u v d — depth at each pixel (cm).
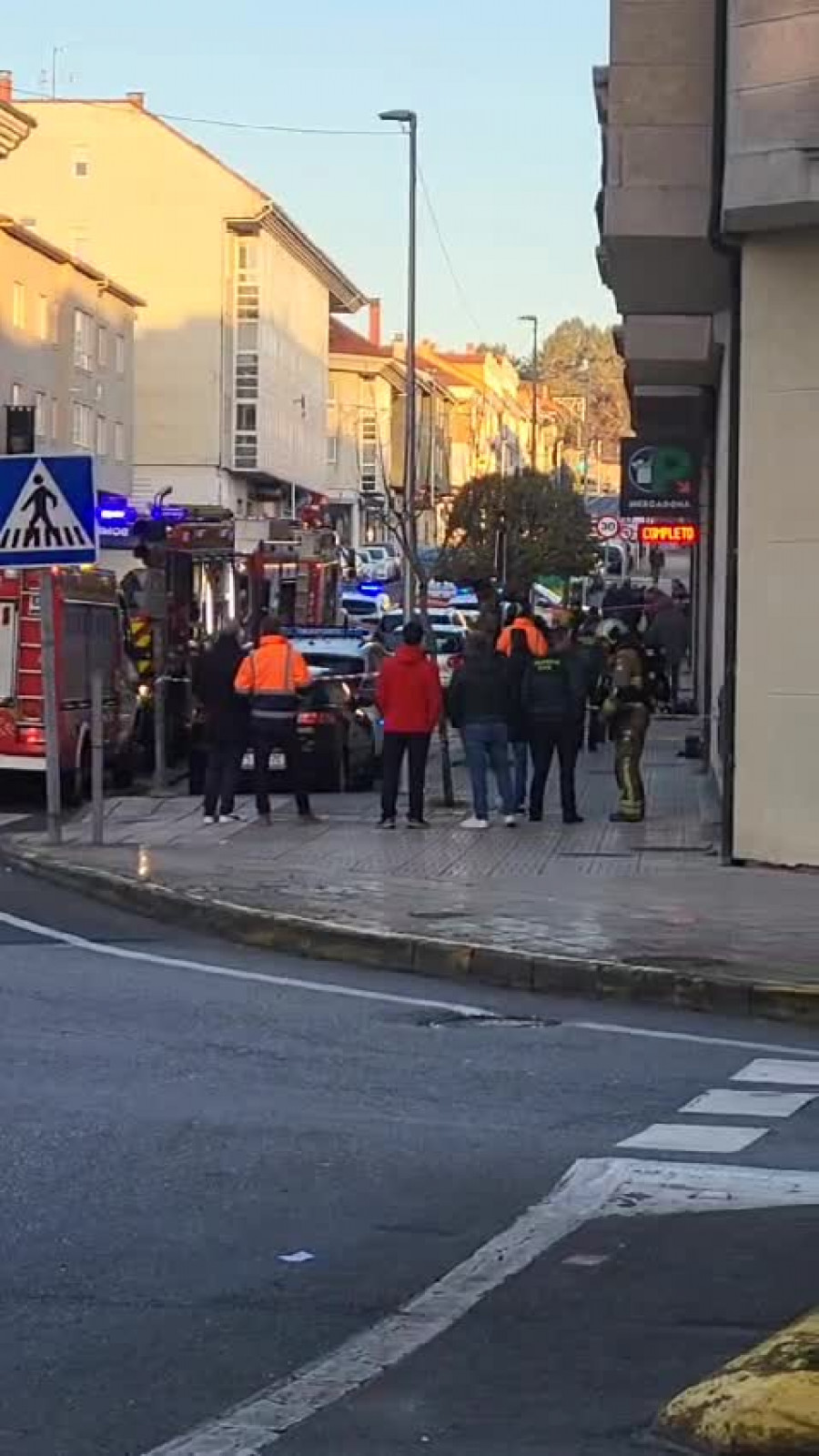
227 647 2042
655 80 1711
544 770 2052
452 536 7225
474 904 1469
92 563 1834
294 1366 571
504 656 2047
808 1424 490
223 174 7838
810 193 1550
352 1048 1041
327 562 3778
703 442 3152
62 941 1391
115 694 2523
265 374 8075
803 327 1650
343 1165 799
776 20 1559
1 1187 757
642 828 1992
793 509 1664
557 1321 611
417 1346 588
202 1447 509
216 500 7850
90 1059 992
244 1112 887
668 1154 823
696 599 3709
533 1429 522
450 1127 869
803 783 1673
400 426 10231
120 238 7875
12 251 5825
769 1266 667
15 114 5816
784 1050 1062
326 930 1352
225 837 1906
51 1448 508
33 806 2306
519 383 15400
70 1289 638
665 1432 514
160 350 7856
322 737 2411
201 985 1225
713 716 2458
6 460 1798
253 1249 685
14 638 2231
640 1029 1117
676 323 2341
